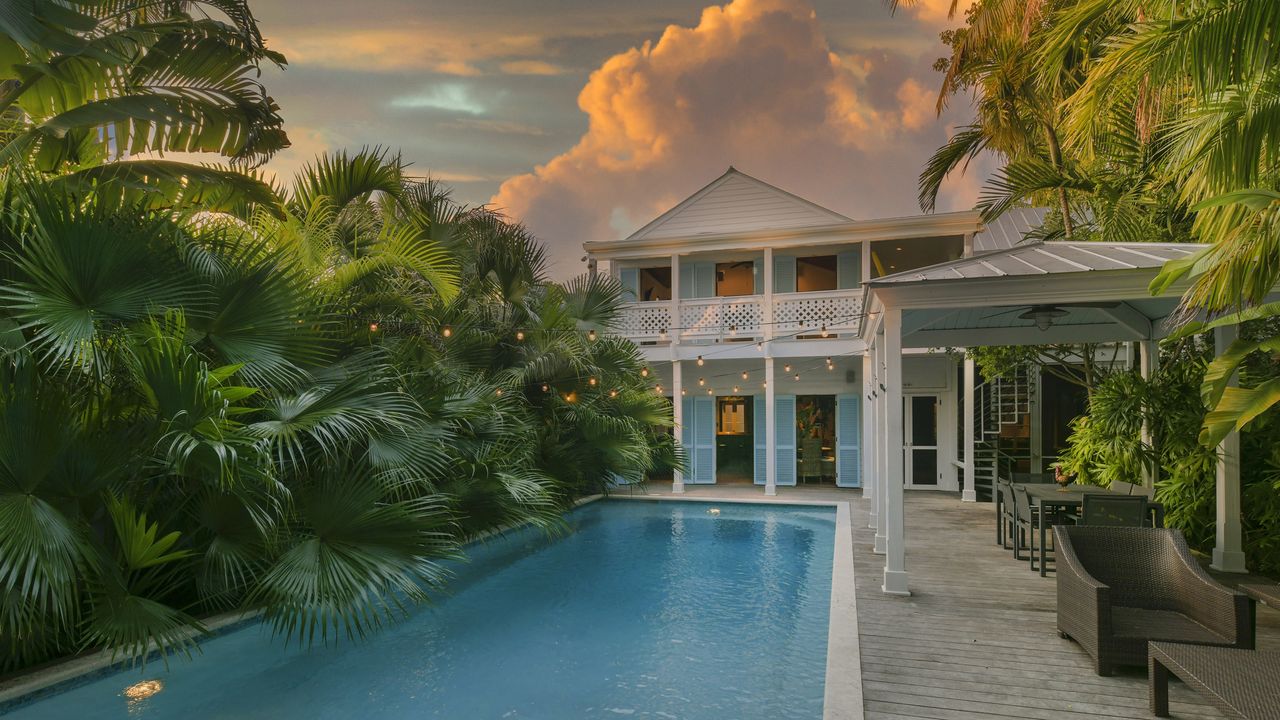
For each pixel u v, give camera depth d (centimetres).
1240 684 289
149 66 665
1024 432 1434
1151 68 435
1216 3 398
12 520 352
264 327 519
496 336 1054
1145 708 370
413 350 801
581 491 1348
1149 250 643
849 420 1537
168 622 420
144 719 400
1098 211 1052
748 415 1661
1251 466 736
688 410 1636
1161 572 456
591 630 578
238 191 721
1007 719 358
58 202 425
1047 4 873
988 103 1125
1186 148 479
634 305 1562
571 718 404
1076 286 595
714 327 1512
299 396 546
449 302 886
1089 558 477
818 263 1648
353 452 580
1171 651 335
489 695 440
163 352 415
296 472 526
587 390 1177
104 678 455
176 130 697
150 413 466
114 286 447
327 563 470
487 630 579
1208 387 479
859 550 821
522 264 1127
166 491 525
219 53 681
